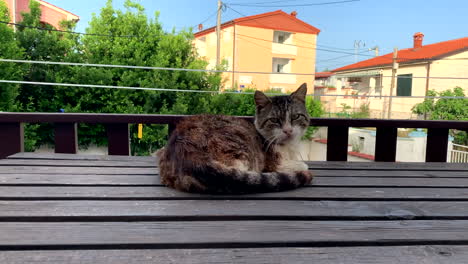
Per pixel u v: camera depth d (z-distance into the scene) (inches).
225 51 808.9
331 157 122.9
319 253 46.4
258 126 95.0
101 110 428.8
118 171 92.3
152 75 446.9
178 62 448.1
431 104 574.6
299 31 829.8
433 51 721.6
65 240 48.2
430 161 125.3
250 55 784.9
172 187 75.5
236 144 76.2
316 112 541.3
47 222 55.6
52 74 404.5
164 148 90.5
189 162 71.3
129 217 57.3
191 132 78.4
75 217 56.8
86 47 440.5
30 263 42.3
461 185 84.2
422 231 54.0
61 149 118.2
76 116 114.1
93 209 60.9
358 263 43.7
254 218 58.9
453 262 44.3
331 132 121.6
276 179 73.5
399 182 86.9
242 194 72.2
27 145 381.1
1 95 340.5
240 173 69.9
